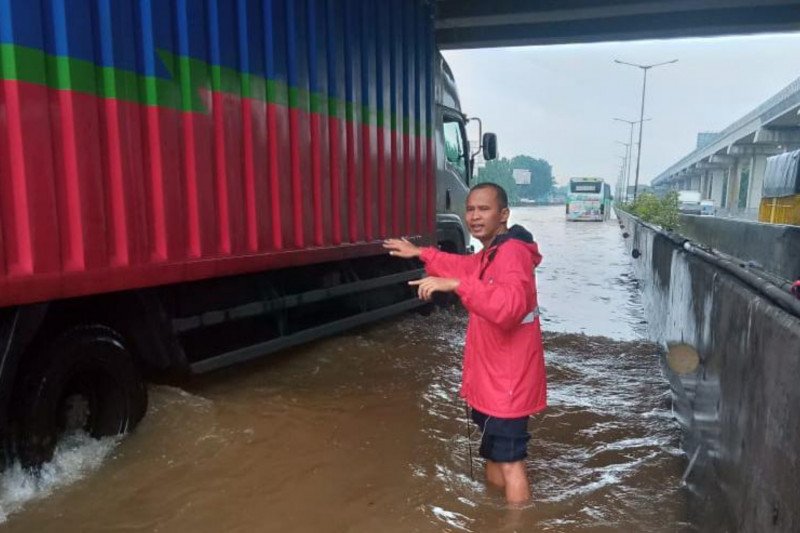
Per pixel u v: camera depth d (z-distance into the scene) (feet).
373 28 20.03
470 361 10.16
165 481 10.94
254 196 14.43
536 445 12.99
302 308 18.89
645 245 32.65
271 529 9.54
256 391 15.74
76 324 11.05
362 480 11.20
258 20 14.46
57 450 10.62
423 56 24.26
